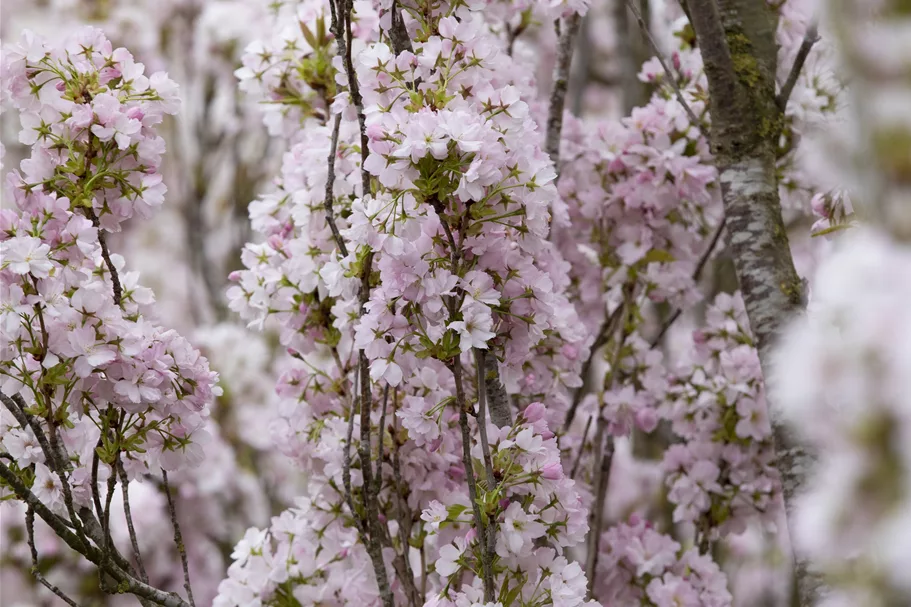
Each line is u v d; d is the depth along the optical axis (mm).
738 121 3500
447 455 3490
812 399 2578
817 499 2602
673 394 3863
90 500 3412
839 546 2520
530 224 3314
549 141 3779
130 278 3477
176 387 3369
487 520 3311
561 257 3707
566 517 3354
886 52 2449
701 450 3840
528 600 3350
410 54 3355
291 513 3668
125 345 3322
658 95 3932
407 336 3314
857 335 2490
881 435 2445
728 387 3795
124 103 3426
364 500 3447
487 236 3311
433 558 3576
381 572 3449
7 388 3322
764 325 3443
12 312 3279
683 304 3859
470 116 3266
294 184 3652
